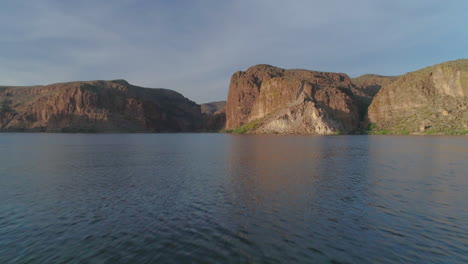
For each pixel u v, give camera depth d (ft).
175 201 67.41
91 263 39.52
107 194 74.49
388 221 53.47
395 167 115.75
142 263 39.34
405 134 469.57
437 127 445.78
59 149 227.40
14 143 315.17
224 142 328.29
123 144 299.38
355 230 49.49
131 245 44.73
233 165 125.80
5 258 40.83
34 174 104.99
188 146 264.31
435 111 484.33
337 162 132.67
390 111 569.23
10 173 107.65
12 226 52.70
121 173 106.11
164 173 105.50
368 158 147.64
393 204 63.82
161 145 281.13
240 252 42.19
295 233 48.49
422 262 38.93
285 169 112.78
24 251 42.98
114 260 40.22
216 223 53.21
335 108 595.47
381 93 603.26
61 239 47.06
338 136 454.40
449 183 84.74
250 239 46.39
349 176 96.32
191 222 53.88
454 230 49.14
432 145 232.12
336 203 64.75
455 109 461.37
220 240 46.09
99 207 63.46
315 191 75.61
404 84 568.00
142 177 97.50
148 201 67.67
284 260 39.78
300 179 91.71
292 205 63.52
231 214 57.88
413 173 101.45
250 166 122.11
